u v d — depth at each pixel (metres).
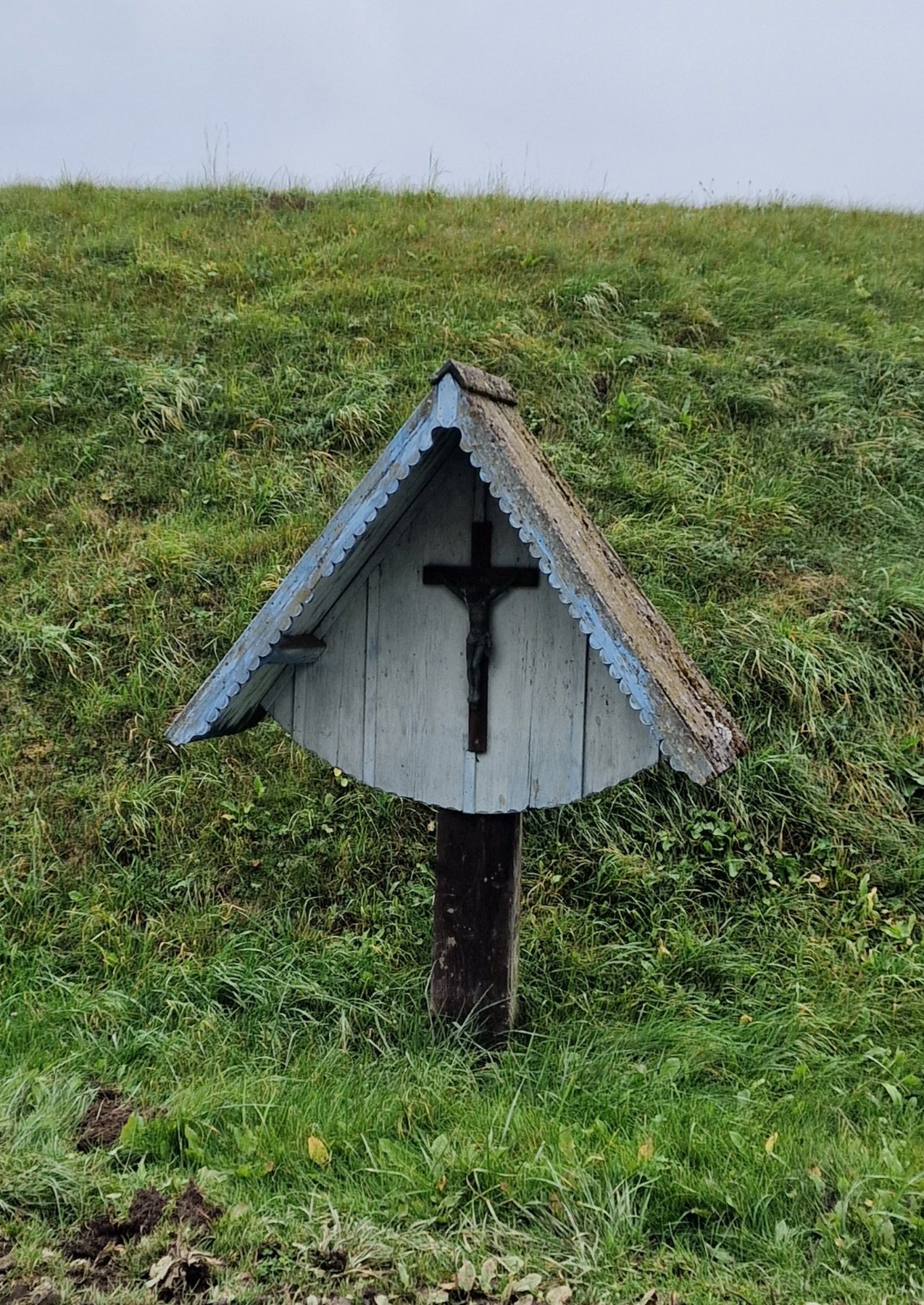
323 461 6.71
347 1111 3.23
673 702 2.78
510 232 9.55
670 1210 2.78
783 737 5.06
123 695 5.25
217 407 7.05
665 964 4.15
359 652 3.29
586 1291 2.51
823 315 8.44
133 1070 3.57
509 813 3.28
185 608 5.71
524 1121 3.13
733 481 6.64
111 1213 2.77
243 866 4.62
